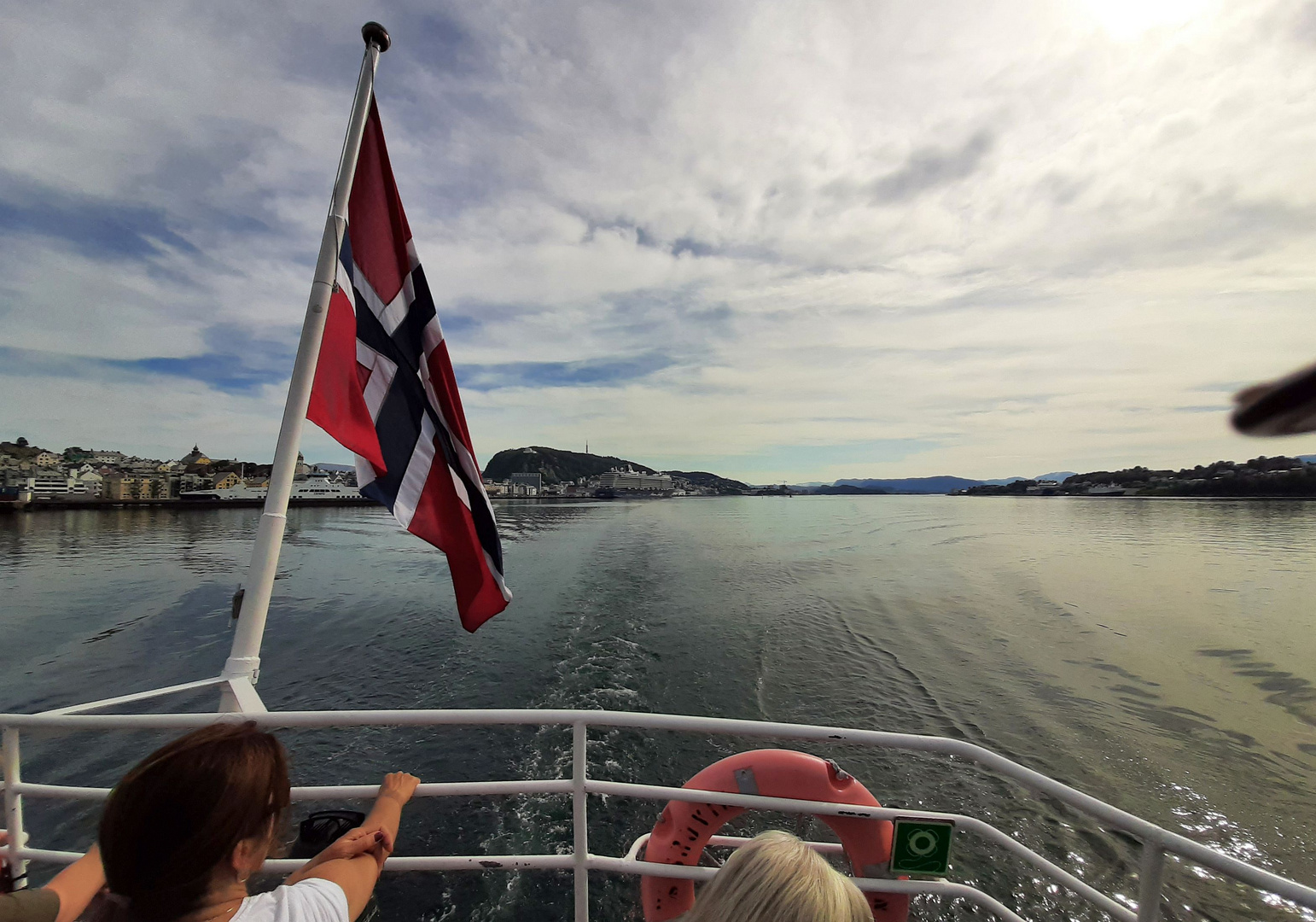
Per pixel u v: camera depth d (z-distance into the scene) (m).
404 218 5.16
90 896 1.71
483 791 2.51
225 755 1.38
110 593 29.09
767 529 68.75
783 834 1.48
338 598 26.56
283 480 4.10
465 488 5.09
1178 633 19.72
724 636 18.66
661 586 28.12
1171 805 9.12
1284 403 0.63
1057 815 8.38
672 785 9.02
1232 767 10.34
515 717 2.65
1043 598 25.73
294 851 4.29
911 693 13.75
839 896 1.31
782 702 13.12
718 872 1.44
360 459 4.79
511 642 18.05
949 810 8.47
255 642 3.93
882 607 23.58
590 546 47.47
